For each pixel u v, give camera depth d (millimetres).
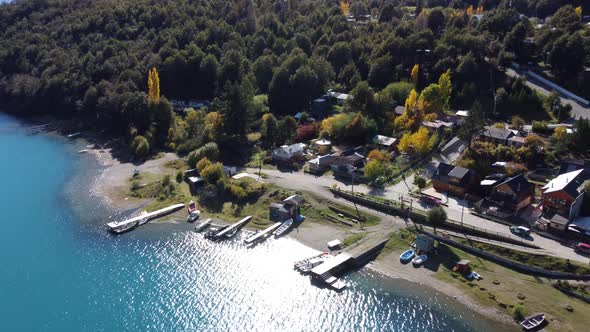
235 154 140875
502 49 172750
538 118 147125
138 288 85125
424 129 128125
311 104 170500
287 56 189625
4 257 93812
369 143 139250
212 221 109250
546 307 77125
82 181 130500
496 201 100938
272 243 99375
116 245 98812
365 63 188250
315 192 114500
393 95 161000
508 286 82562
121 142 159750
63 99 188500
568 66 158875
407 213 102750
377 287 84750
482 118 132875
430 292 83000
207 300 82312
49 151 155250
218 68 184250
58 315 78375
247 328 76188
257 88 182500
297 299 82438
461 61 168125
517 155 118688
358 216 105062
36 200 118875
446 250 92625
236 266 91812
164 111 158875
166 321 77312
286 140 145750
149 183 126375
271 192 115938
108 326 76062
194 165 132750
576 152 119562
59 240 100500
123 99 166500
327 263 89062
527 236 92062
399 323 76188
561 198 94312
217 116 147125
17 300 81875
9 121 189625
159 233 104062
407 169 123812
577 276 81562
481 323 75312
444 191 111062
